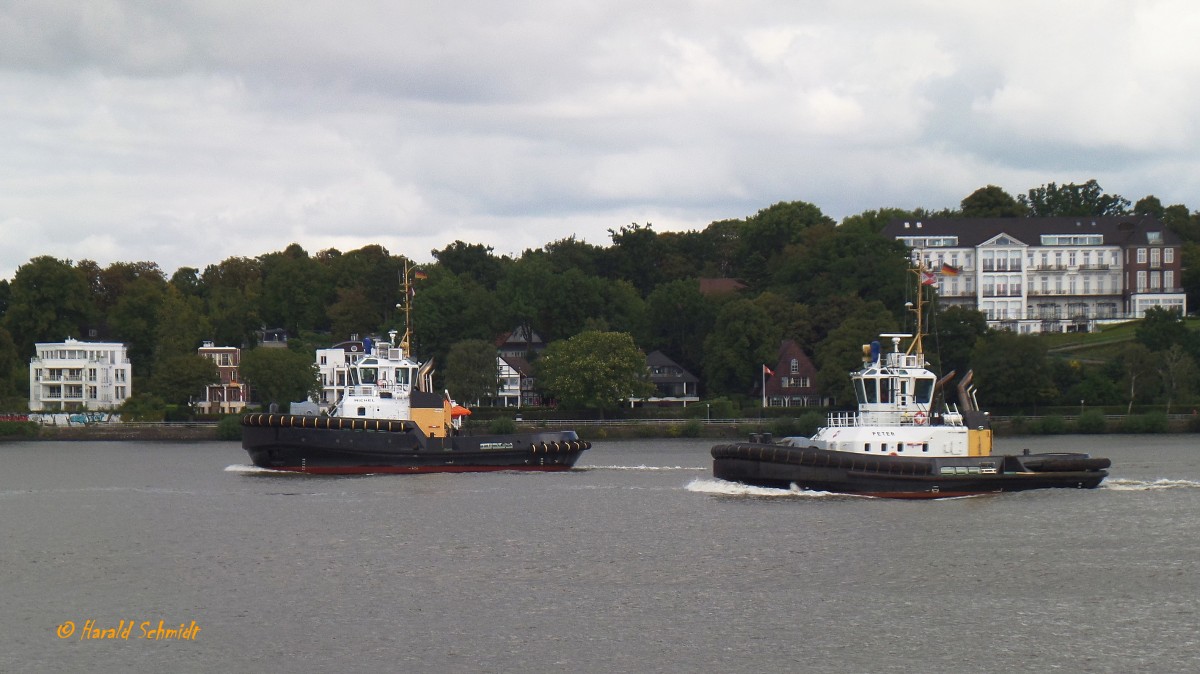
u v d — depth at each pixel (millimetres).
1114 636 85125
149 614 92062
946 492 137500
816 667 79500
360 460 166375
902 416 140875
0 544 117938
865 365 145250
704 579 100375
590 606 92750
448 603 93750
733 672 78625
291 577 102250
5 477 178875
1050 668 79125
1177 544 112875
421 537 118125
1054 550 110312
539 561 107062
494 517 128875
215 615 91562
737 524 122625
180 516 132625
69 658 82812
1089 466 142625
